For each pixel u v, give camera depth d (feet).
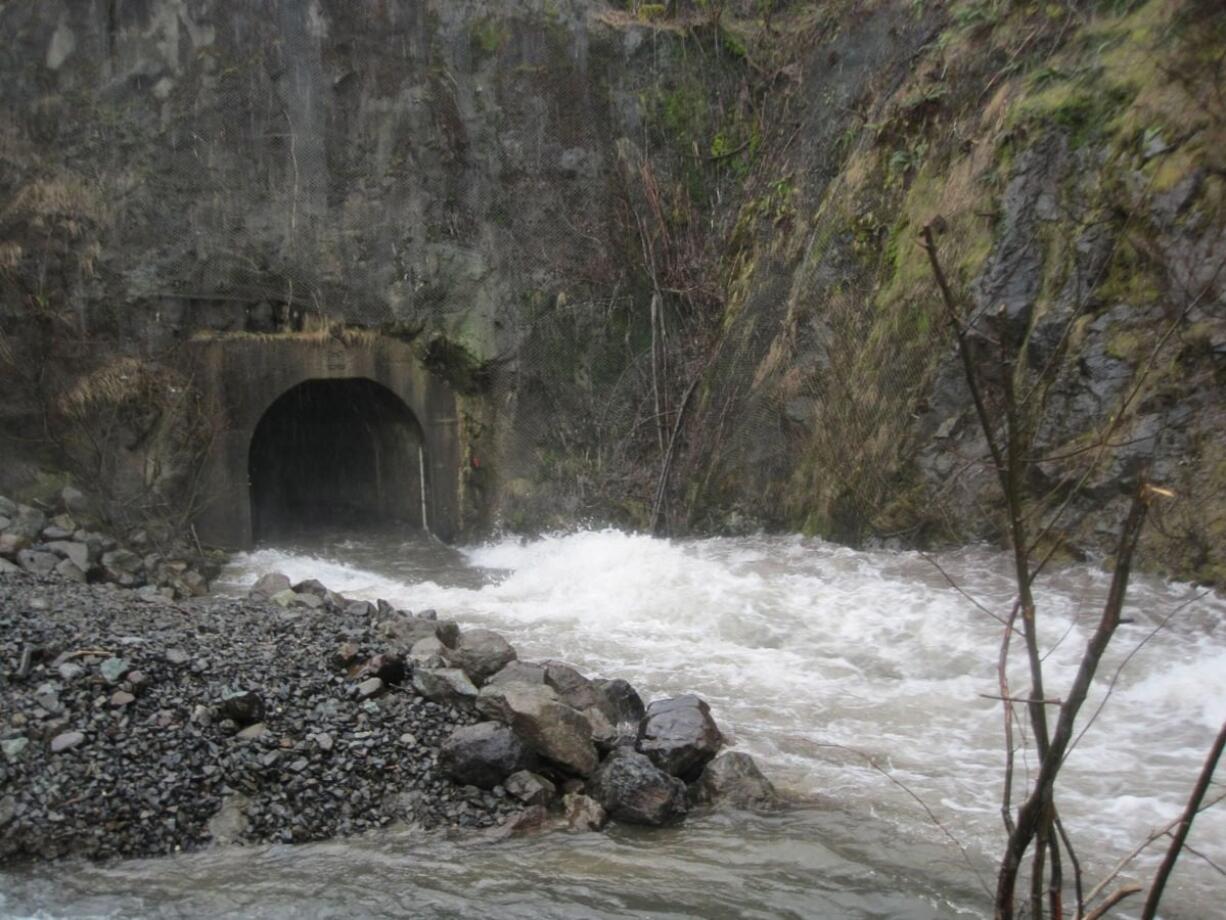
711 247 60.70
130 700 24.79
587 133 59.52
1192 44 40.63
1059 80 45.39
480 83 57.41
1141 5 44.01
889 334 47.96
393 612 37.14
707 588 41.19
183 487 49.75
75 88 49.11
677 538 53.52
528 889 20.35
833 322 51.37
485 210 57.26
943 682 31.96
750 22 64.03
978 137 47.78
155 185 50.26
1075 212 42.63
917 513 44.55
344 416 61.36
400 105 55.52
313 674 27.40
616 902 19.89
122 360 48.85
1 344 46.60
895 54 55.36
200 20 51.29
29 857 21.08
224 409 50.93
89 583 40.27
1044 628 33.86
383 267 54.95
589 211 59.31
